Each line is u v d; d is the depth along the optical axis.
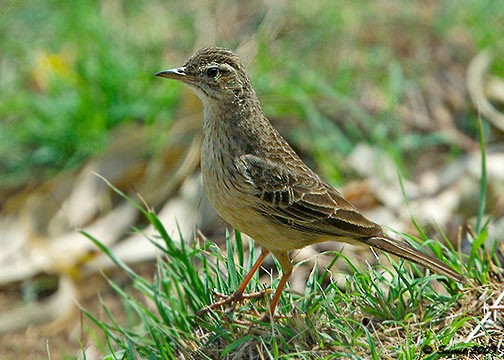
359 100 13.92
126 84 13.48
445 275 8.76
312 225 9.19
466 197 12.09
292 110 13.48
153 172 12.87
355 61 14.54
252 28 15.10
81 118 13.36
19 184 13.30
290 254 10.72
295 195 9.12
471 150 13.16
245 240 11.19
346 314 8.70
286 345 8.20
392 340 8.34
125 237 12.39
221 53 9.23
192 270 9.27
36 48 14.80
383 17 15.27
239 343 8.28
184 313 9.21
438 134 13.42
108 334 9.07
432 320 8.57
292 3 15.28
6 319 11.72
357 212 9.27
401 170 12.77
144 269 11.87
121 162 13.06
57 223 12.76
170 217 12.18
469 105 13.82
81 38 14.73
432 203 12.15
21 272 12.27
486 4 15.09
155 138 13.09
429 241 9.41
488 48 14.52
